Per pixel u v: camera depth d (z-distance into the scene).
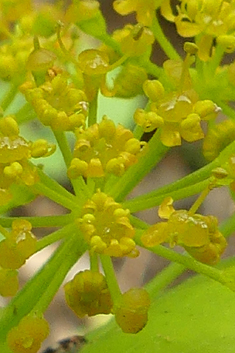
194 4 0.18
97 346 0.19
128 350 0.19
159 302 0.20
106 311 0.17
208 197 0.35
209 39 0.18
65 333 0.32
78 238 0.17
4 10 0.20
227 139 0.18
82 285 0.17
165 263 0.35
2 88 0.22
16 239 0.17
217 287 0.20
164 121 0.17
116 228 0.17
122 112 0.26
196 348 0.19
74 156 0.17
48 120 0.17
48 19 0.20
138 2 0.18
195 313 0.19
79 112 0.17
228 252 0.33
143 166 0.18
